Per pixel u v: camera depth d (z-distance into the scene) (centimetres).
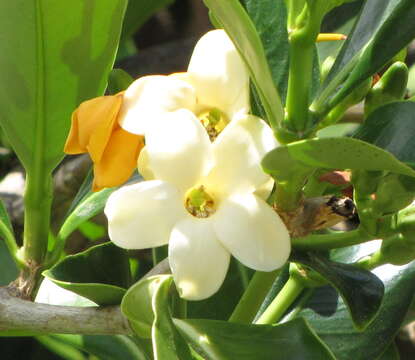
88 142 42
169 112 42
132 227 41
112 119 42
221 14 41
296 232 43
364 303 43
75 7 46
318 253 44
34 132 48
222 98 43
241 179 41
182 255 40
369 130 43
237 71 43
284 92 46
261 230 41
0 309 45
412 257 44
